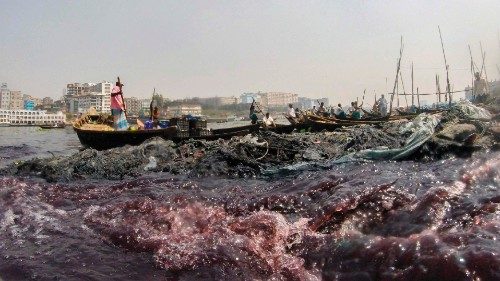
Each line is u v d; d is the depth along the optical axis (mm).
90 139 23031
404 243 5355
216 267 5777
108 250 6734
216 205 8945
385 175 9531
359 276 5195
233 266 5781
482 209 6293
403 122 19750
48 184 12484
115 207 9141
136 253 6562
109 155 15383
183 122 23969
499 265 4410
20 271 5957
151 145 16359
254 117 27438
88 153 15570
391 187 8031
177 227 7652
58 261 6297
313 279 5391
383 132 16344
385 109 37062
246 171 12797
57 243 7156
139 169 14258
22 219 8797
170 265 5949
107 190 11266
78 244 7059
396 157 12570
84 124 26359
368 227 6789
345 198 7617
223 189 10633
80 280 5562
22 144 35219
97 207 9383
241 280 5395
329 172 10891
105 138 22766
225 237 6742
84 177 13664
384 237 5934
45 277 5691
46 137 49406
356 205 7398
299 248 6250
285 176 11898
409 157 12555
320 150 14578
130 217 8383
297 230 6867
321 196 8492
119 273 5785
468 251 4758
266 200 8688
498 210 6160
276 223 7168
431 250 5000
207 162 13422
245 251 6203
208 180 12180
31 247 7008
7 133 62656
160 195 9992
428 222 6270
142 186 11406
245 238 6648
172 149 16078
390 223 6656
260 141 15375
